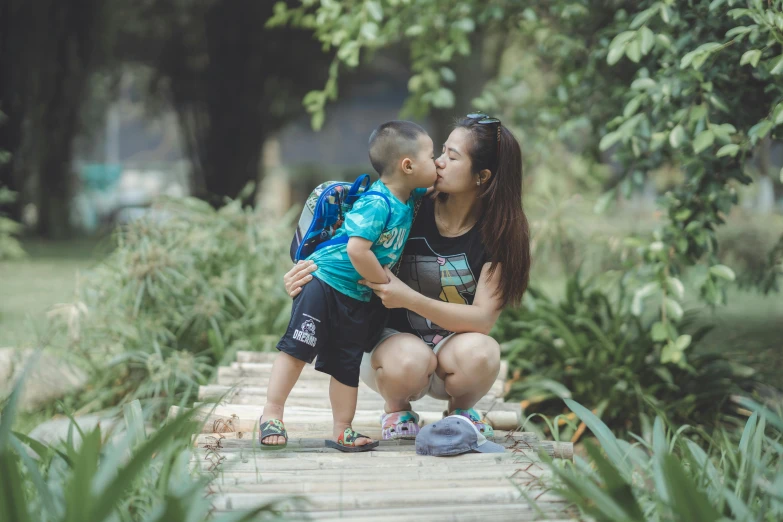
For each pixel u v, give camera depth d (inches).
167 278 207.5
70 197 786.8
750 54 145.3
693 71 158.9
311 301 123.3
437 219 130.3
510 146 126.0
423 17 223.5
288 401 166.7
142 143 1775.3
